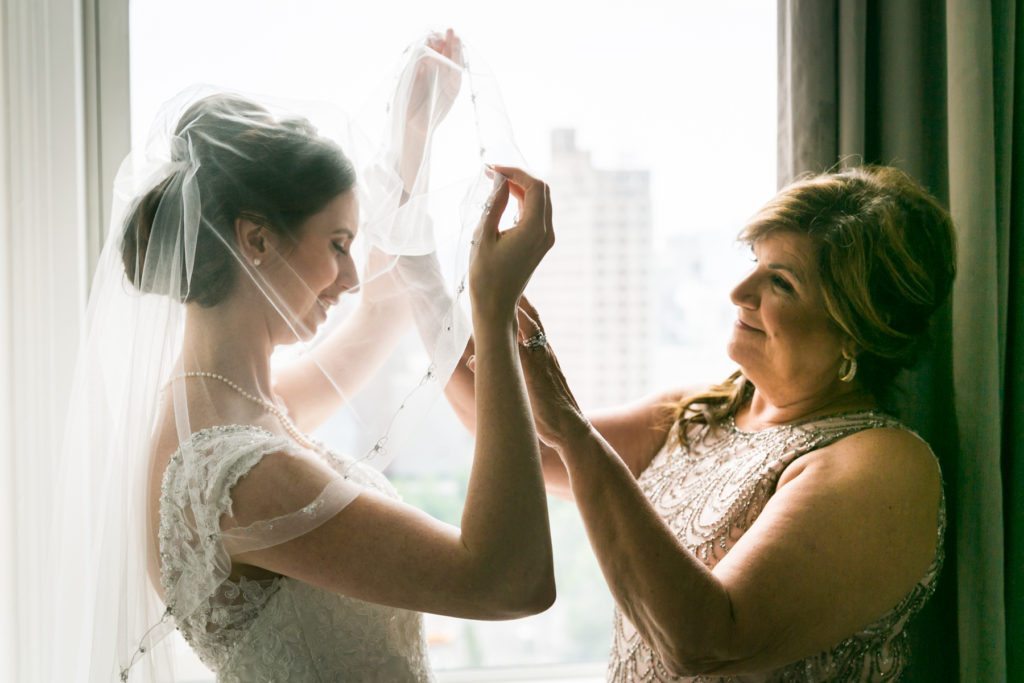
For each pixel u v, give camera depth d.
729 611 1.02
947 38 1.37
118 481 0.95
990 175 1.34
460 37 1.07
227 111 0.96
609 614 2.31
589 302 2.19
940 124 1.46
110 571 0.95
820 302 1.18
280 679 0.91
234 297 0.97
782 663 1.06
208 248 0.94
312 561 0.87
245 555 0.89
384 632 0.98
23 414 1.37
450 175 1.03
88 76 1.45
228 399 0.94
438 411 1.25
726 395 1.35
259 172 0.94
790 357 1.21
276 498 0.86
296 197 0.95
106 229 1.47
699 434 1.34
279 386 1.08
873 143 1.51
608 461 1.09
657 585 1.02
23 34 1.34
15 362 1.36
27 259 1.37
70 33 1.37
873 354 1.20
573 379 2.22
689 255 2.06
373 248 1.03
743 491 1.16
